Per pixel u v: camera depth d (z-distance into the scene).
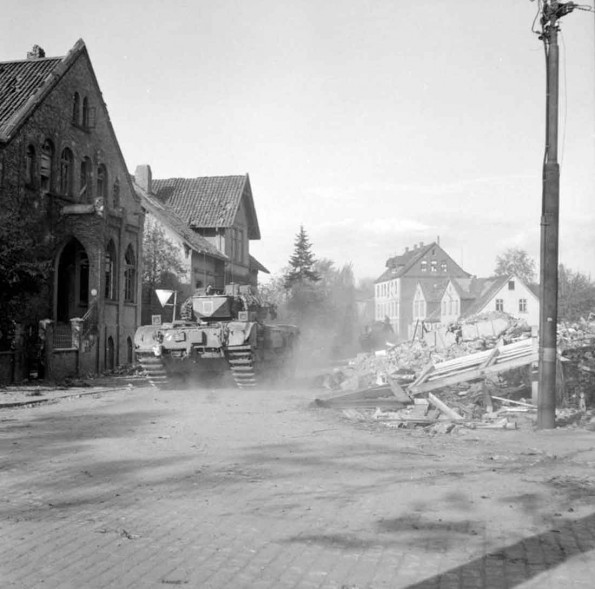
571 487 7.59
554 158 12.48
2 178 24.17
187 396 18.28
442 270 99.25
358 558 5.25
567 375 16.42
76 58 28.95
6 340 22.62
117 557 5.28
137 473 8.33
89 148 30.44
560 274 59.12
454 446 10.45
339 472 8.39
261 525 6.11
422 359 21.55
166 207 45.38
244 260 49.16
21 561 5.20
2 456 9.50
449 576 4.87
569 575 4.91
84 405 16.41
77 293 30.42
